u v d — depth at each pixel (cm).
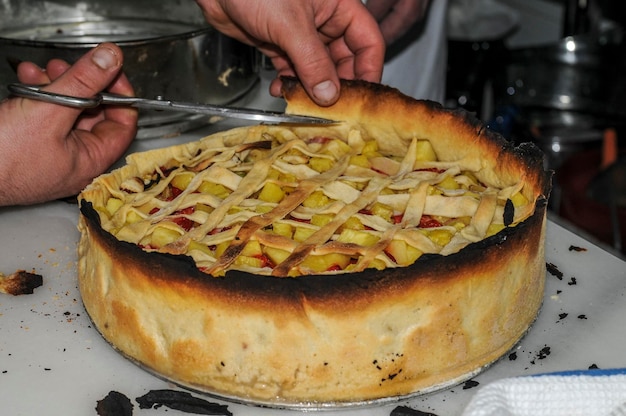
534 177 78
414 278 70
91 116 92
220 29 99
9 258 84
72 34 108
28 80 92
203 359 72
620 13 137
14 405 72
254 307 70
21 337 77
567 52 126
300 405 71
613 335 77
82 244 80
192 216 77
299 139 86
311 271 72
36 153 86
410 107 86
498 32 137
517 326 76
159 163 85
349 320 70
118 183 82
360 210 78
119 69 86
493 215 77
